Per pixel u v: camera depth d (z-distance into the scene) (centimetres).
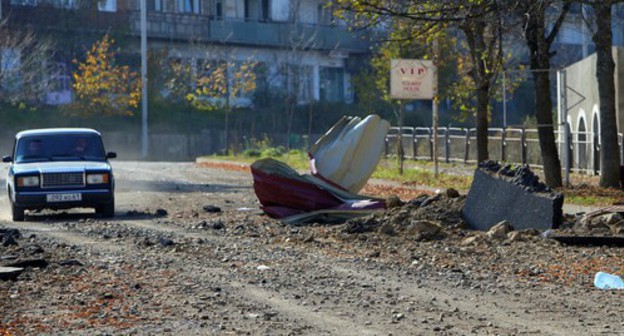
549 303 1248
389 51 6512
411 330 1077
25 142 2700
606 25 3005
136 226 2298
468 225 2105
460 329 1083
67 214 2734
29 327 1110
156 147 7238
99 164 2611
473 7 2333
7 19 6862
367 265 1597
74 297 1301
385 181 3859
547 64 3170
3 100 6825
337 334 1058
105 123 7262
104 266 1581
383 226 2016
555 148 3200
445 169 4619
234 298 1288
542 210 1958
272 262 1636
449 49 4403
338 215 2320
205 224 2258
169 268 1566
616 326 1096
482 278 1454
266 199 2412
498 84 4653
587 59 4241
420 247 1814
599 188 3038
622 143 3681
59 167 2550
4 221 2539
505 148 4788
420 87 3956
